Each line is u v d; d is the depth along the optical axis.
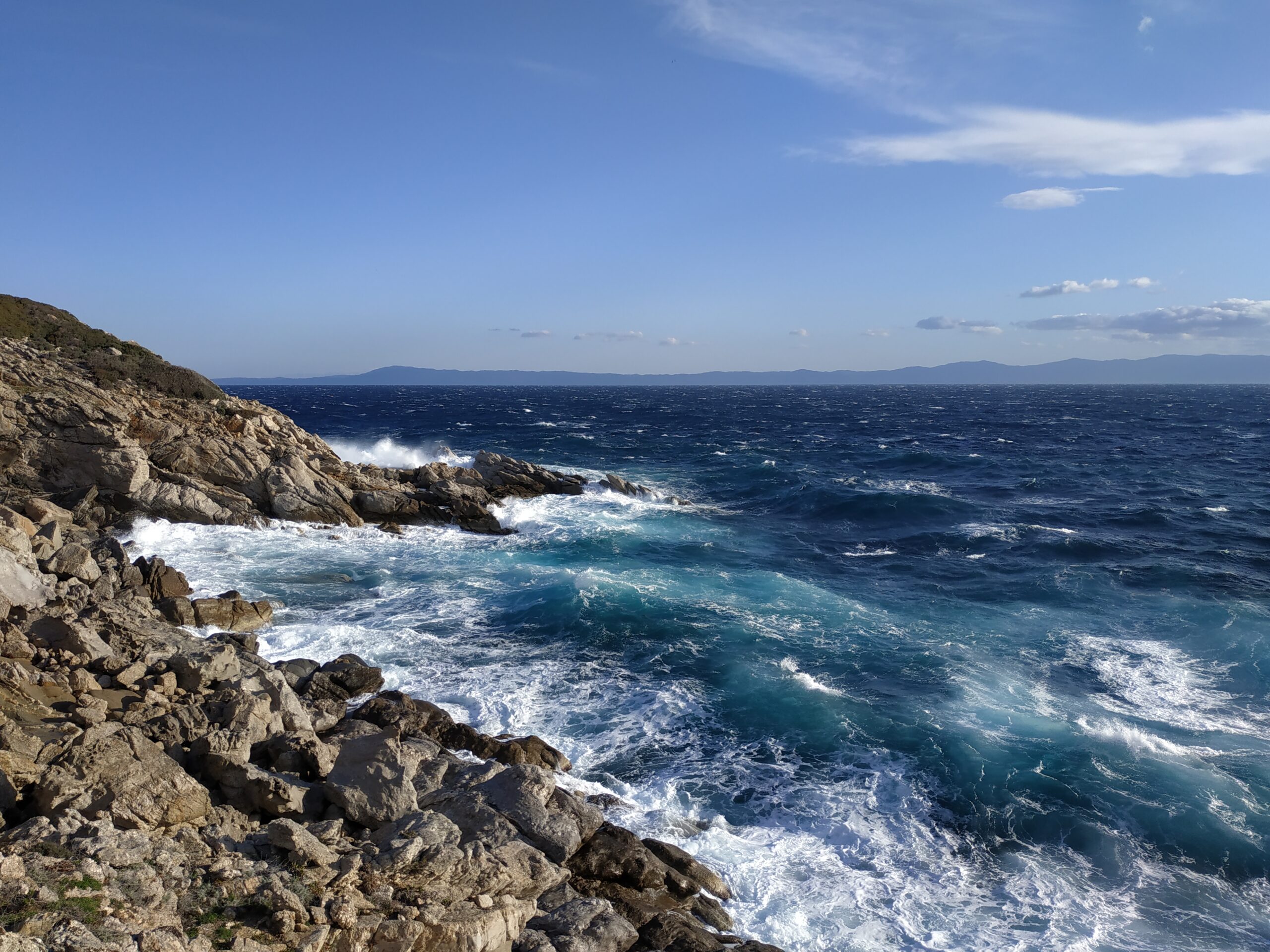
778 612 27.05
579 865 12.80
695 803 15.80
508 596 28.00
